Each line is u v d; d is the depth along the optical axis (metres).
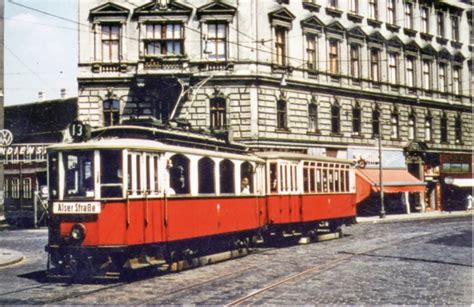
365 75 43.34
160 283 13.96
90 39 35.56
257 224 21.17
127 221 14.21
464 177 52.12
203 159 17.62
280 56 37.72
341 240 25.55
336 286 13.27
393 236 26.73
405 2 47.69
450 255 19.28
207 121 35.28
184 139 17.23
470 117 53.50
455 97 52.03
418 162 47.78
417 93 47.94
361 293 12.40
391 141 45.19
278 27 37.56
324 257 19.03
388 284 13.56
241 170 20.22
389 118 45.19
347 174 28.06
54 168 14.54
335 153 40.69
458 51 52.28
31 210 39.53
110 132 15.96
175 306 11.03
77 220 14.16
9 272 16.31
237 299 11.62
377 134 44.09
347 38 41.91
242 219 19.97
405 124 46.69
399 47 46.50
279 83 36.84
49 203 14.51
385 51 45.12
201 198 17.36
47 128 49.84
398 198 45.81
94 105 35.47
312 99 39.19
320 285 13.41
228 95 35.50
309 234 24.72
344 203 27.44
